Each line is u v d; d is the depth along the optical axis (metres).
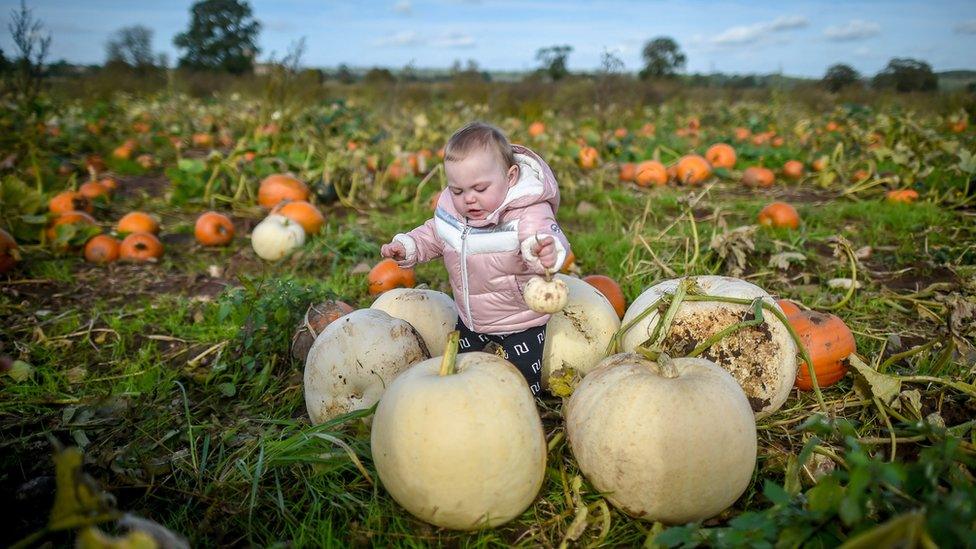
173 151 5.23
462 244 1.16
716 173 3.74
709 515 0.96
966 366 1.36
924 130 4.20
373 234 2.66
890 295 1.80
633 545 0.96
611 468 0.95
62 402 1.38
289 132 4.63
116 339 1.71
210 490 1.06
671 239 2.09
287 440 1.12
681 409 0.92
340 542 0.95
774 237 2.39
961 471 0.96
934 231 2.44
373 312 1.25
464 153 1.06
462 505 0.91
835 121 6.73
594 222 2.87
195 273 2.26
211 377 1.44
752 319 1.19
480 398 0.91
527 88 9.93
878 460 0.79
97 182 3.34
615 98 6.08
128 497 1.09
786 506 0.83
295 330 1.51
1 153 3.72
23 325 1.79
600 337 1.31
